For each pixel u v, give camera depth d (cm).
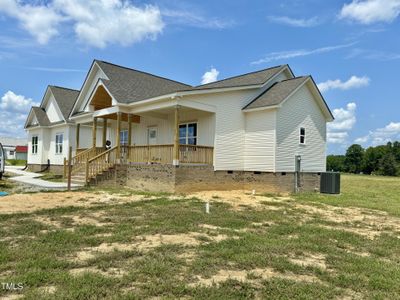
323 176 1780
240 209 1019
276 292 387
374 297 387
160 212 898
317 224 840
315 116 1838
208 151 1539
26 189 1439
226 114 1619
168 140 1842
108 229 687
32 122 2989
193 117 1691
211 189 1534
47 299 341
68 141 2492
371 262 524
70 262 466
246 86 1678
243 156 1691
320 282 430
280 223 827
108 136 2403
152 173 1491
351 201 1380
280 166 1588
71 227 704
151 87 1939
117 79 1852
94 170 1636
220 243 596
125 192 1358
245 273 451
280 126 1598
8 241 576
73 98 2805
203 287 390
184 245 578
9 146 6488
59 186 1530
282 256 537
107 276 417
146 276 421
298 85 1677
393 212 1105
